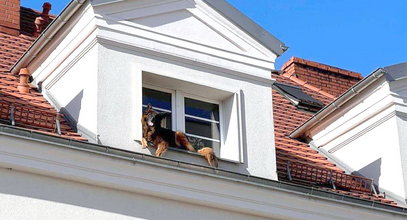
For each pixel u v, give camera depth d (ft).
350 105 63.82
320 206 55.47
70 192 49.70
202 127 57.00
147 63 55.16
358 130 63.57
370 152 62.90
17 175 48.80
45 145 48.85
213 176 52.39
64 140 49.26
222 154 56.59
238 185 53.11
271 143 57.31
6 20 68.49
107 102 53.26
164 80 55.67
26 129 49.65
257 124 57.26
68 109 55.72
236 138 56.13
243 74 57.72
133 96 53.93
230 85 57.21
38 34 69.97
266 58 58.80
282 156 62.39
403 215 57.57
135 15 55.52
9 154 48.47
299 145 65.62
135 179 50.88
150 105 53.67
